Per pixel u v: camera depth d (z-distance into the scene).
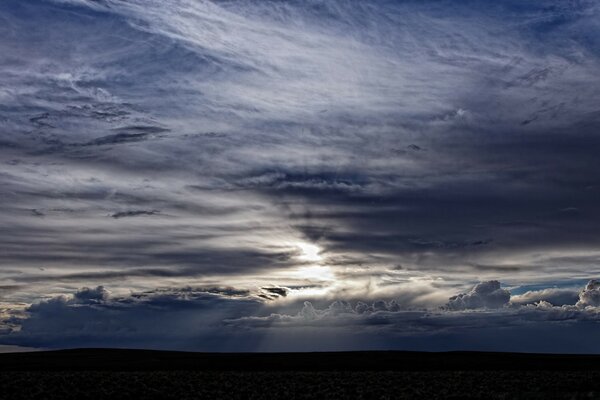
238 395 54.81
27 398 50.78
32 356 125.50
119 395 53.66
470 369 91.44
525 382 63.34
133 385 59.25
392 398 52.66
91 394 53.78
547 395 51.12
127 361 109.12
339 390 57.69
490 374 73.56
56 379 62.12
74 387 57.03
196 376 69.38
